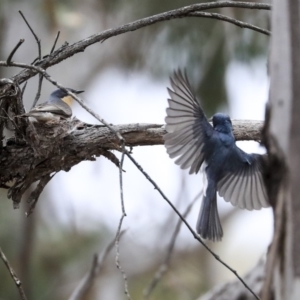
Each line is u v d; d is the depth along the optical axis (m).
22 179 6.45
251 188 6.11
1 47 13.66
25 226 13.02
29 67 5.54
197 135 6.03
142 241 14.91
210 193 6.03
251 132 6.51
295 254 3.73
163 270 8.53
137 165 5.05
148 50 12.52
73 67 15.43
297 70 3.83
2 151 6.38
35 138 6.20
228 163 6.06
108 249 8.27
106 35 6.48
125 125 6.28
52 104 6.80
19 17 13.50
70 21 12.30
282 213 3.80
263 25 11.56
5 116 6.16
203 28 11.84
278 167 3.85
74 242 14.13
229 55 11.71
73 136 6.31
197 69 11.98
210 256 16.33
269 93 3.97
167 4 11.93
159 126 6.28
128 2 12.58
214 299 9.26
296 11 3.87
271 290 3.82
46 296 13.41
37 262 13.67
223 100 11.98
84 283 8.16
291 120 3.82
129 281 15.35
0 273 12.91
